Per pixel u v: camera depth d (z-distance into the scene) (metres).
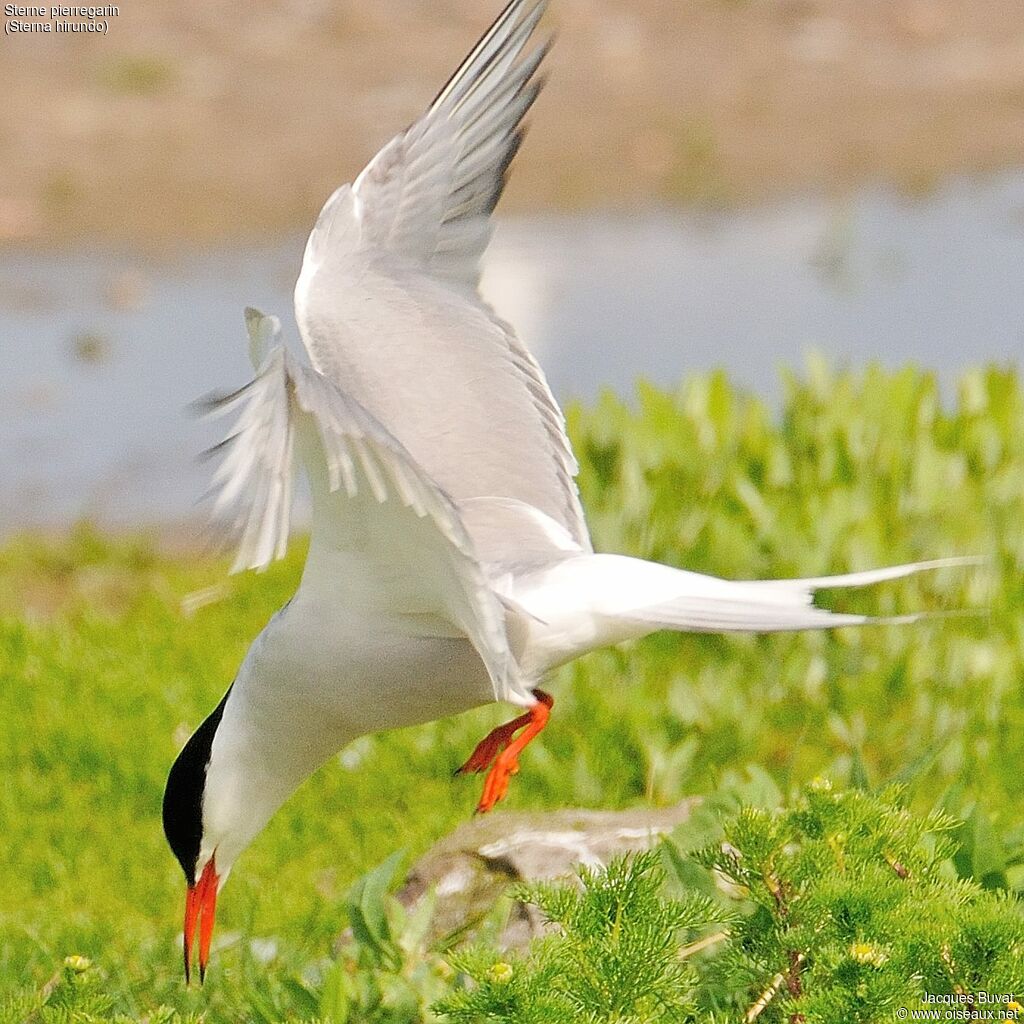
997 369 13.49
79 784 11.12
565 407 14.12
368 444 5.98
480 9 25.20
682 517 12.11
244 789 7.61
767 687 11.40
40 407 17.22
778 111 24.77
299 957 8.54
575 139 23.95
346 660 7.16
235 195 21.36
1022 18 27.06
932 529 12.11
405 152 8.38
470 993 6.29
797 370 17.38
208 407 5.54
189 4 25.30
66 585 14.08
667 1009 6.43
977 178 23.09
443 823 10.34
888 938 6.32
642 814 8.70
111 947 9.17
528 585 7.16
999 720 10.81
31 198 21.48
